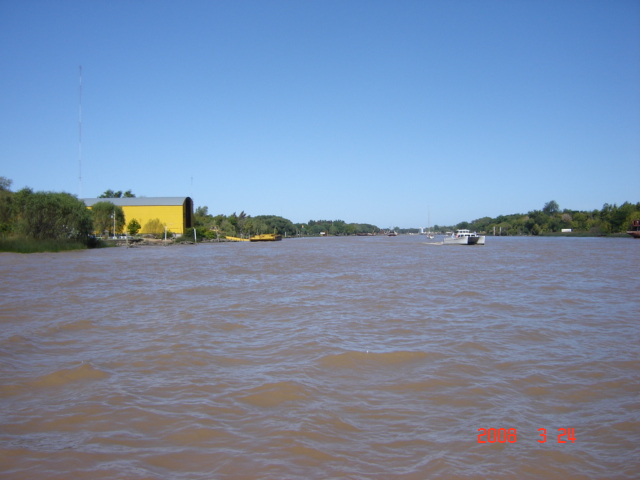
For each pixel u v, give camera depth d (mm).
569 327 15445
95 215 106625
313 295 23172
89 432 7660
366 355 12023
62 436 7520
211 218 179375
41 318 16969
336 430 7770
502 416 8359
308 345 13055
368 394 9383
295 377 10273
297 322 16344
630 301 20828
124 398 9070
